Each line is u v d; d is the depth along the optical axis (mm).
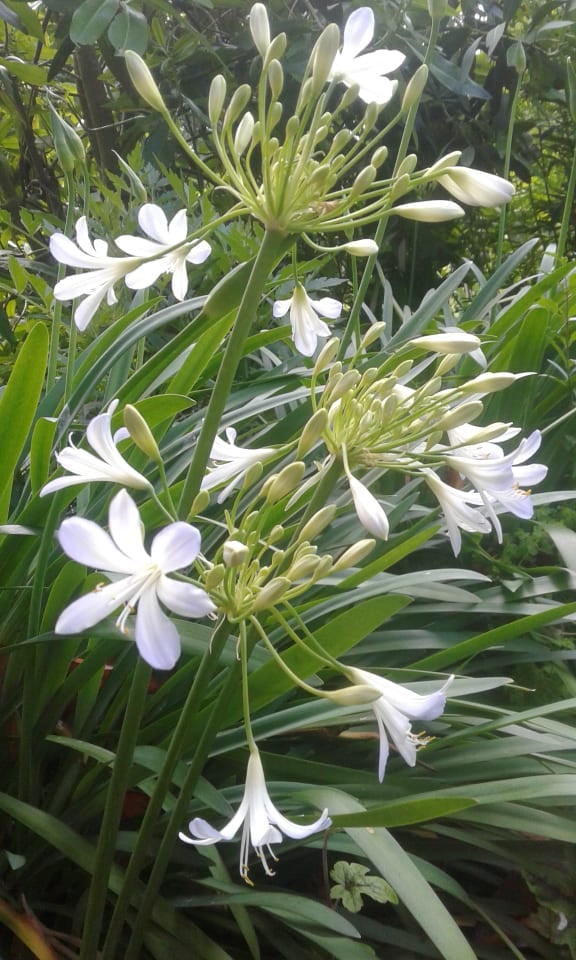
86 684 462
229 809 378
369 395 323
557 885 426
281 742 508
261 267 305
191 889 434
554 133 1494
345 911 431
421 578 458
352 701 286
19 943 398
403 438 326
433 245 1314
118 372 591
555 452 728
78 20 897
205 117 1227
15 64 1113
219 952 380
